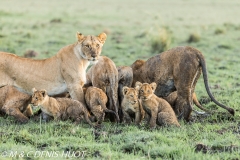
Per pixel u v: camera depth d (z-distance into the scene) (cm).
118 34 3612
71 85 1333
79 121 1274
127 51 2823
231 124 1269
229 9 6444
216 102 1298
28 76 1333
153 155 1017
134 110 1272
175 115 1288
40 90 1250
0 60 1316
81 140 1109
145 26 4184
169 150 1022
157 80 1359
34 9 6103
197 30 3656
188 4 7575
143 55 2719
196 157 988
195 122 1317
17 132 1152
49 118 1293
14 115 1309
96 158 994
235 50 2939
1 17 4584
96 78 1383
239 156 989
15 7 6381
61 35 3462
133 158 983
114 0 8900
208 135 1152
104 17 5047
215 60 2552
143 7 6888
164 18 5041
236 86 1853
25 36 3316
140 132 1148
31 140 1109
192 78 1295
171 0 8788
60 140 1103
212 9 6462
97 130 1223
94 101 1302
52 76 1339
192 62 1286
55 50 2809
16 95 1324
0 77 1320
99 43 1329
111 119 1372
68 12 5534
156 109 1250
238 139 1110
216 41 3284
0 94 1324
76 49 1336
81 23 4322
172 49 1333
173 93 1391
